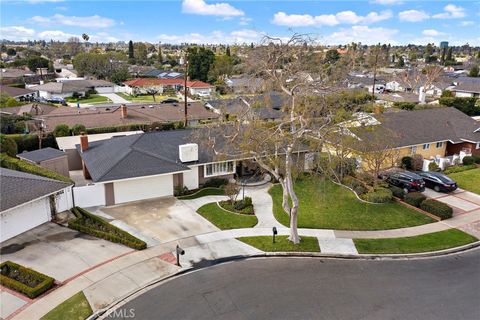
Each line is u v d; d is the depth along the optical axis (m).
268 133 23.31
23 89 87.00
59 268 20.08
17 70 123.25
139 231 24.48
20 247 22.23
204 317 16.42
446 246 23.27
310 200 30.20
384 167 36.06
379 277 19.81
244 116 25.59
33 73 125.94
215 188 32.50
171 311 16.81
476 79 96.19
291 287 18.73
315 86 23.11
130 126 47.19
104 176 27.61
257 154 23.38
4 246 22.33
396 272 20.34
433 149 40.81
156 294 18.06
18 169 31.05
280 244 22.98
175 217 26.67
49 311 16.70
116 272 19.80
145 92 102.06
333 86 24.27
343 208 28.72
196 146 31.16
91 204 28.23
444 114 45.00
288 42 23.69
